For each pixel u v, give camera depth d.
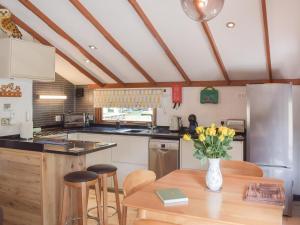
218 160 2.21
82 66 5.45
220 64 4.47
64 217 2.97
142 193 2.13
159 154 4.74
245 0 3.27
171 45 4.32
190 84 5.25
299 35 3.67
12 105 4.17
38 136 4.42
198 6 1.90
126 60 4.96
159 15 3.73
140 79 5.54
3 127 4.05
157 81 5.50
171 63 4.81
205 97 5.12
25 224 3.36
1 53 3.66
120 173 5.04
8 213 3.47
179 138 4.64
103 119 6.19
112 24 4.08
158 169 4.75
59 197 3.38
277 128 3.88
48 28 4.40
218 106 5.11
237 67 4.57
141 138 4.89
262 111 3.93
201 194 2.11
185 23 3.79
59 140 3.80
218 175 2.20
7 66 3.60
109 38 4.33
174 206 1.88
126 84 5.77
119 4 3.68
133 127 5.84
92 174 2.96
